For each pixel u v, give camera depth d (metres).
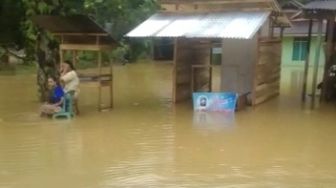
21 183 7.73
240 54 15.76
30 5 14.53
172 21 14.70
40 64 15.42
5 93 18.25
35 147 10.03
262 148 10.05
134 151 9.77
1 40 16.47
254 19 13.96
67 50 14.62
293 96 17.84
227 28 13.55
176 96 15.71
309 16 15.60
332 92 17.00
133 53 36.81
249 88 15.70
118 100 16.56
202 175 8.18
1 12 15.81
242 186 7.59
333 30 17.12
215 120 13.04
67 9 15.14
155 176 8.10
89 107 14.98
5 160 9.05
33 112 14.01
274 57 17.34
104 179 7.94
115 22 24.78
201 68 17.56
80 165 8.74
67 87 13.31
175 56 15.36
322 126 12.36
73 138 10.86
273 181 7.87
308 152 9.77
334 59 16.97
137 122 12.73
